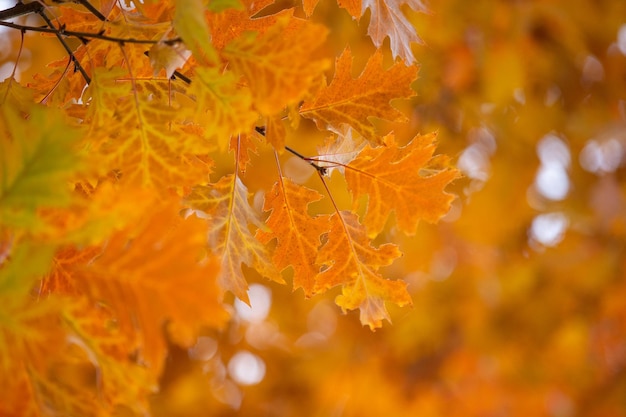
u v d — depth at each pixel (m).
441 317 6.68
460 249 6.59
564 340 6.65
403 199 2.37
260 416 6.38
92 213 2.09
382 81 2.36
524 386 6.85
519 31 4.66
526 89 5.25
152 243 2.11
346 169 2.38
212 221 2.35
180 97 2.53
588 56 5.10
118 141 2.27
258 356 6.29
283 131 2.26
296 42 2.22
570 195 6.27
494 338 6.73
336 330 6.81
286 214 2.40
